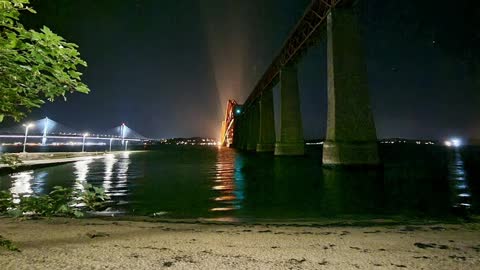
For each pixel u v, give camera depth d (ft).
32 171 114.93
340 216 38.11
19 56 7.27
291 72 195.93
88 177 94.12
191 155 280.92
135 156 257.55
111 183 78.64
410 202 49.93
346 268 15.05
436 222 33.27
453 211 41.93
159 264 14.64
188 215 38.75
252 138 341.00
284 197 55.21
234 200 51.88
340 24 105.40
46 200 10.05
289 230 27.12
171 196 56.03
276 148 189.88
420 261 16.52
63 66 7.92
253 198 53.83
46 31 7.22
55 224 28.71
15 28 7.00
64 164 150.82
